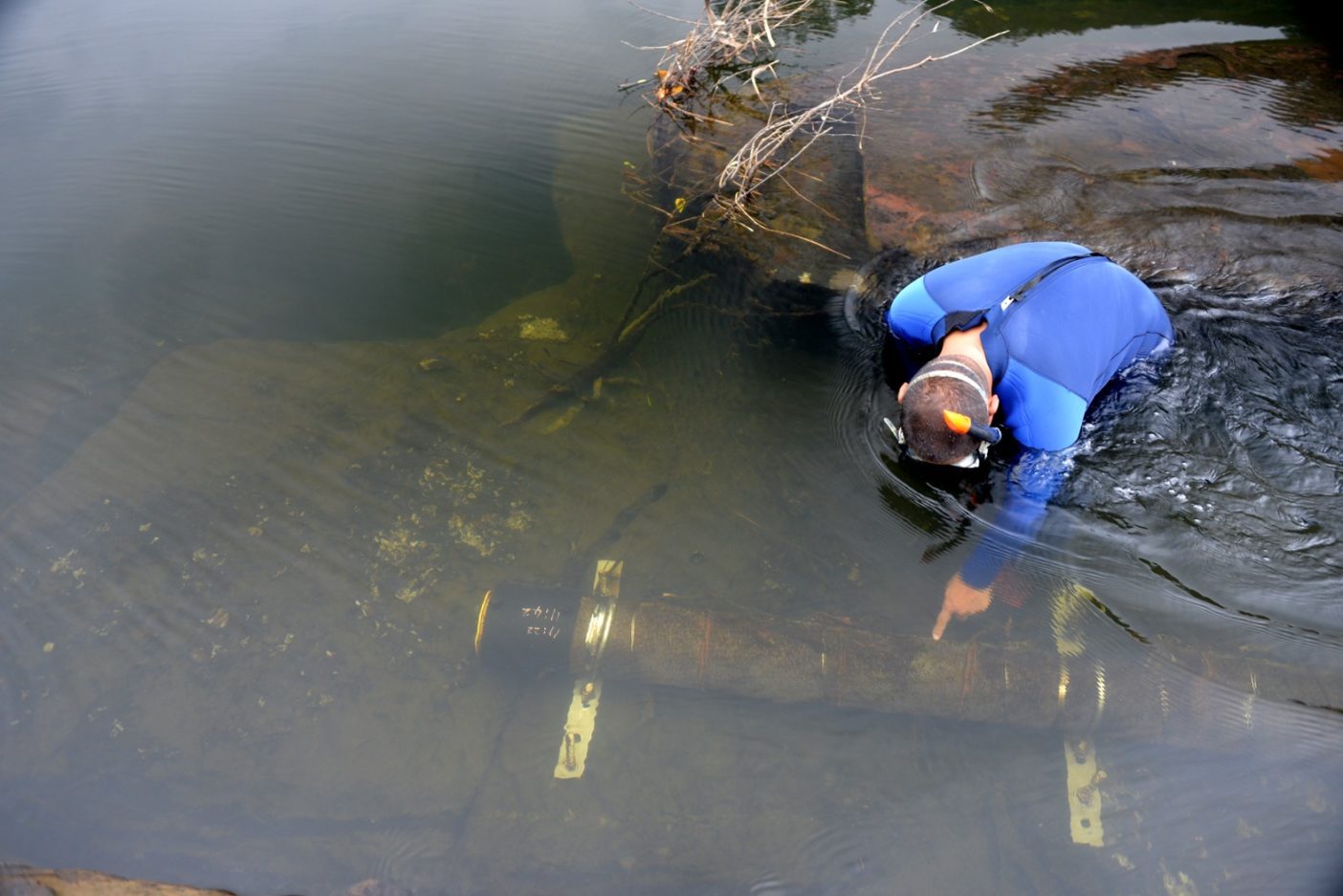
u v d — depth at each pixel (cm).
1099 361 307
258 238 499
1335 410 346
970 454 280
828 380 388
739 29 648
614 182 544
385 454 364
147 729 272
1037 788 254
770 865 240
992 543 312
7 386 399
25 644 295
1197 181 468
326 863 243
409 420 380
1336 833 235
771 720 275
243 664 289
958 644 276
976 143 516
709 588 304
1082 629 283
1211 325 384
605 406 383
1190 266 414
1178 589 294
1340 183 459
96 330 432
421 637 297
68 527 333
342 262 480
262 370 408
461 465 358
